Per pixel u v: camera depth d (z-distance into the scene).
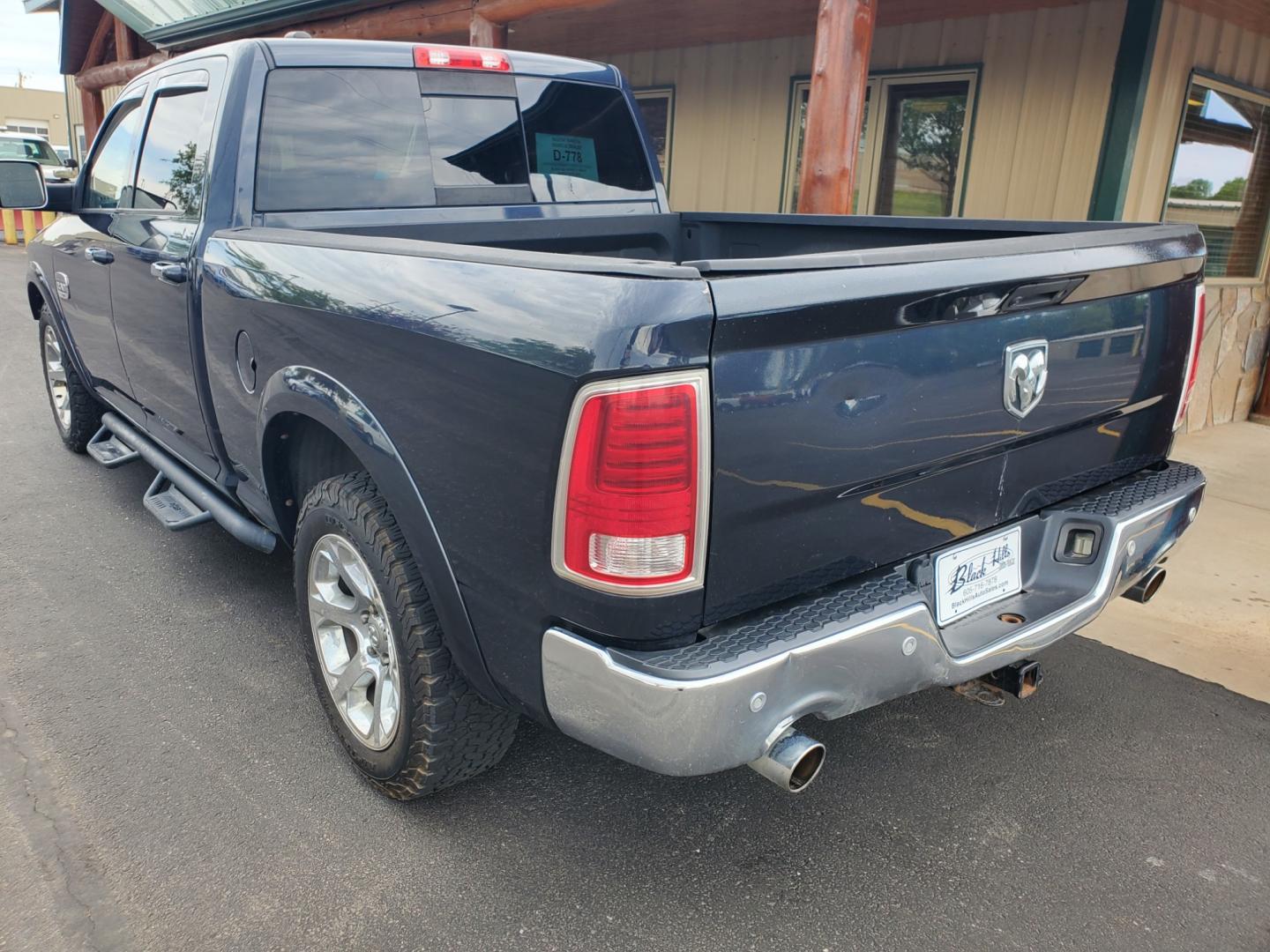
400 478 2.15
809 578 1.96
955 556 2.28
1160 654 3.59
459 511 2.01
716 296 1.63
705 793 2.69
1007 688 2.34
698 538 1.72
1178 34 5.70
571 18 6.74
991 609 2.40
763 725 1.79
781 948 2.14
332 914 2.20
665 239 4.07
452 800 2.62
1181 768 2.86
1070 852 2.48
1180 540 2.74
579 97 3.69
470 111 3.37
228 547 4.22
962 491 2.23
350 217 3.11
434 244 2.19
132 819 2.49
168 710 2.99
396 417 2.15
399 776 2.46
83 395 4.98
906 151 6.85
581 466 1.70
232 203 2.94
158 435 3.93
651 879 2.35
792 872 2.38
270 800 2.59
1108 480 2.69
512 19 6.71
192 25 10.89
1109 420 2.57
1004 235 3.17
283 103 2.99
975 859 2.45
